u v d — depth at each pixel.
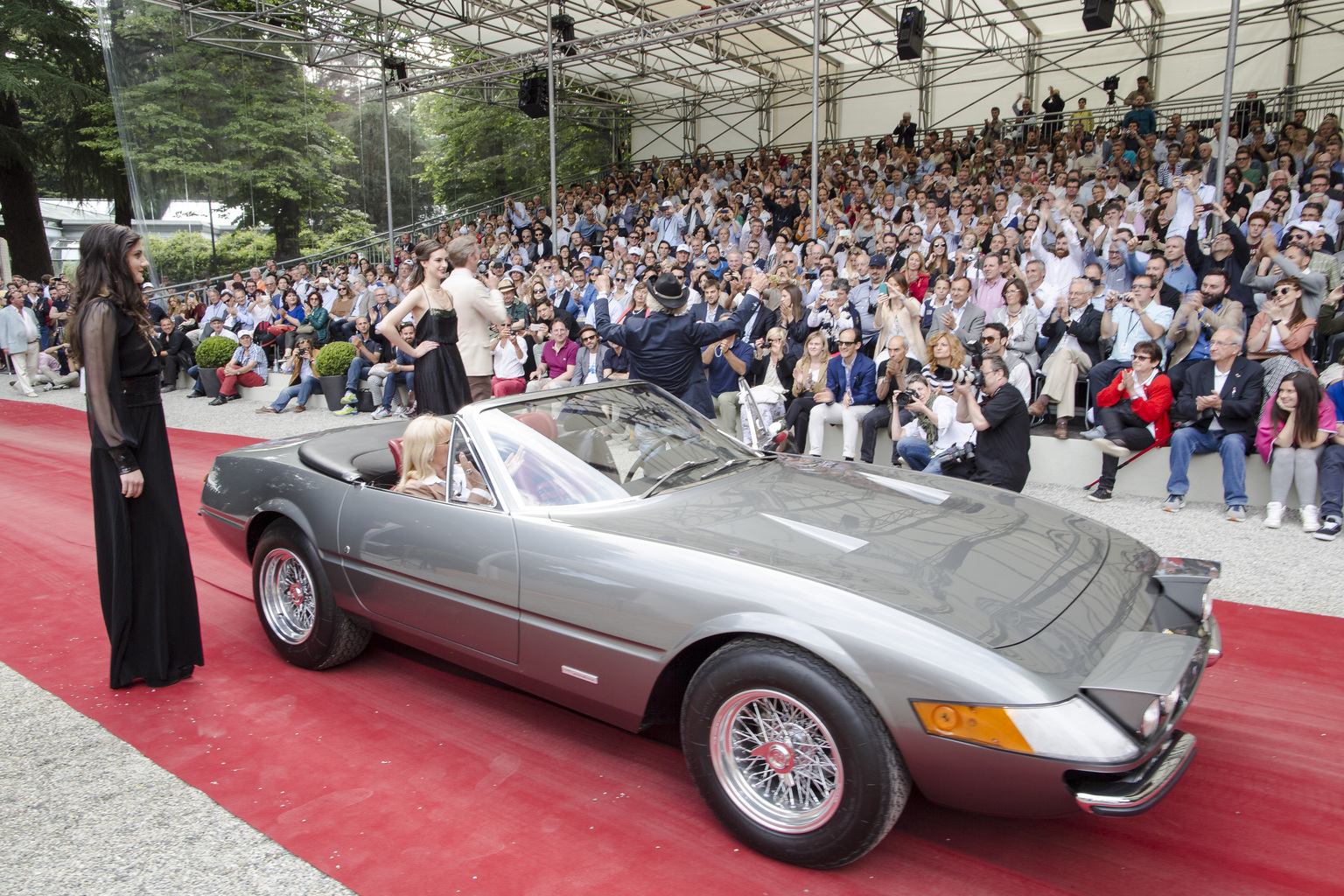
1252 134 13.16
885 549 2.60
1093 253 9.27
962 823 2.60
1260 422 5.70
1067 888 2.28
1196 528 5.64
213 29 16.86
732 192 17.38
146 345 3.51
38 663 3.91
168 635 3.64
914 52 12.07
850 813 2.22
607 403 3.54
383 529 3.31
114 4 17.88
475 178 29.05
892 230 12.55
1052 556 2.68
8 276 23.59
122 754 3.10
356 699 3.50
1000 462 5.65
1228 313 6.70
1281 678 3.49
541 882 2.34
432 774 2.92
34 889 2.37
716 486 3.18
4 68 23.75
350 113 21.34
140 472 3.48
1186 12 16.44
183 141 18.94
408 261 18.42
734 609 2.38
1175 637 2.24
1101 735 1.98
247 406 12.87
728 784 2.47
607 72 20.94
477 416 3.22
